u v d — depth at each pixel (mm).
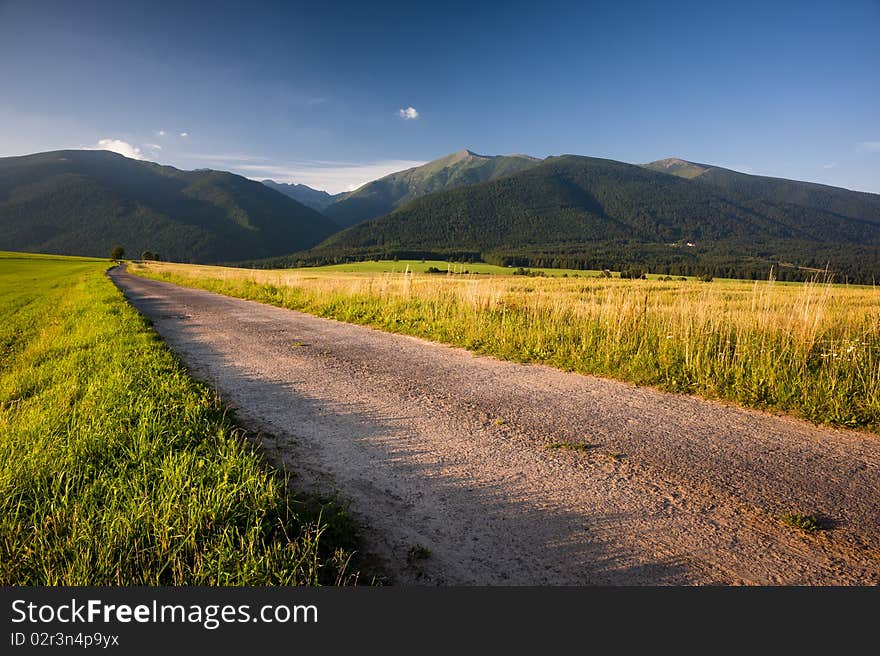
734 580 2725
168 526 2795
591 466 4172
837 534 3145
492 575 2754
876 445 4594
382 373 7590
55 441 4070
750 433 4938
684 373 6848
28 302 23594
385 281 19641
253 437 4793
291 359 8664
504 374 7512
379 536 3125
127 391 5445
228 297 23953
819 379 5965
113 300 18141
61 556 2631
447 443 4711
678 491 3719
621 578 2736
